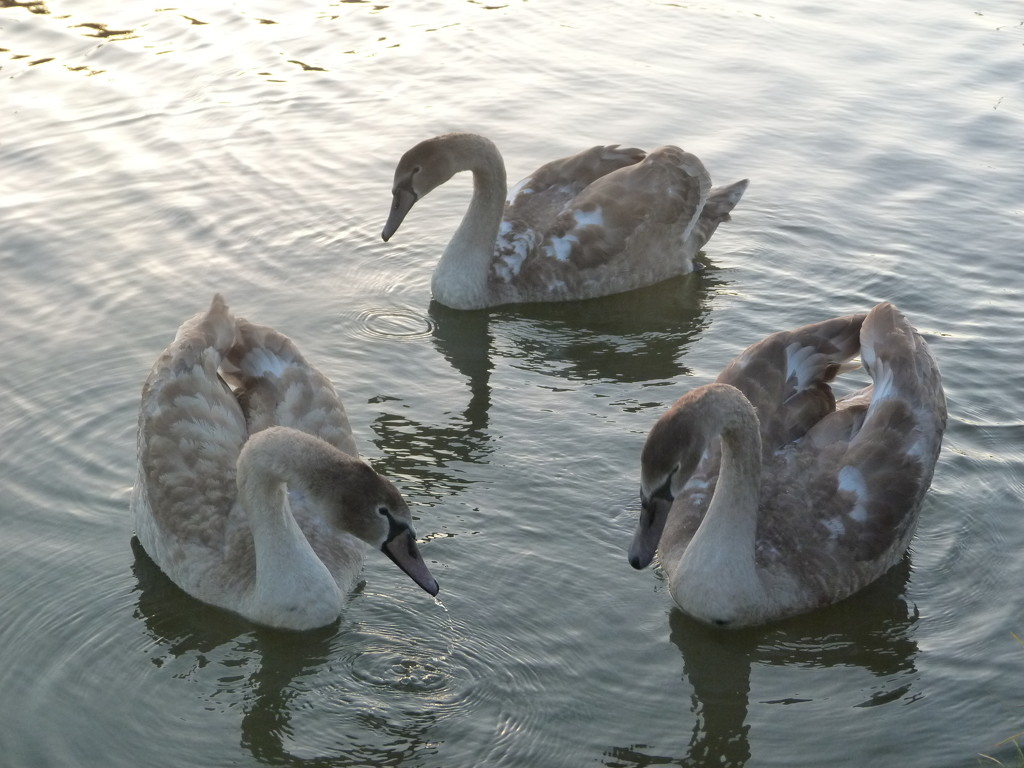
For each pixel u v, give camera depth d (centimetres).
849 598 1074
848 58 2088
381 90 1964
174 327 1405
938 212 1664
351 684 973
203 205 1650
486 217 1509
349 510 991
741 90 1989
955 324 1435
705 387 1009
